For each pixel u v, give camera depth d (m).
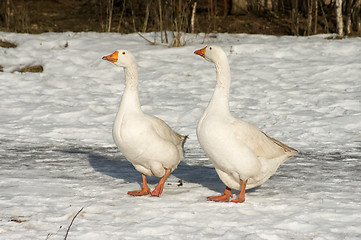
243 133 6.97
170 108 14.61
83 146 11.28
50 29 26.31
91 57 20.28
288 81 17.19
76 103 15.18
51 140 11.72
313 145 11.33
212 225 6.14
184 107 14.69
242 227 6.01
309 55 19.98
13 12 27.48
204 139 7.00
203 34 24.06
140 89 16.72
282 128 12.75
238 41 22.44
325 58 19.48
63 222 6.17
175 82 17.52
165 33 22.42
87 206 6.79
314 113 13.96
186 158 10.33
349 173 8.93
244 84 16.94
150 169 7.57
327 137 11.98
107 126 13.12
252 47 20.89
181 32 23.55
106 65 19.38
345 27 25.09
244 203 7.05
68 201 7.03
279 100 15.32
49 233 5.74
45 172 8.82
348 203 7.04
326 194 7.53
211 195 7.56
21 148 10.80
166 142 7.36
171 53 20.83
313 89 16.23
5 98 15.40
